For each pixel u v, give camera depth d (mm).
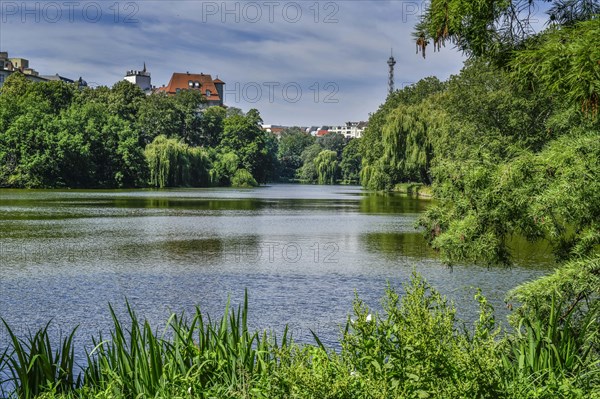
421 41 6465
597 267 5887
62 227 34906
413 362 4051
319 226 37625
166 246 27812
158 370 5250
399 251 26344
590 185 6285
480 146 8492
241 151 127438
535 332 5289
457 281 18391
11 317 14672
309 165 157750
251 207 55562
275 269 21812
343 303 16359
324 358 4445
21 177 84125
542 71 5082
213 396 4773
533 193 7199
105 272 20938
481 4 5875
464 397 3762
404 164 71312
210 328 5797
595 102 4785
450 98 44250
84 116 93438
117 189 88500
